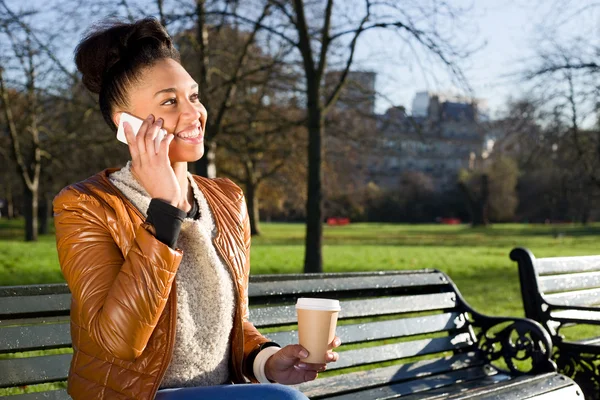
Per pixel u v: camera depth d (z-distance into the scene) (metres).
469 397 3.14
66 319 2.84
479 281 14.52
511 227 63.56
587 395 4.59
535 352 3.87
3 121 27.55
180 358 1.98
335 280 3.77
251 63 17.11
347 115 18.44
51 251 20.53
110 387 1.87
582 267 5.52
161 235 1.82
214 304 2.04
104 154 26.91
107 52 2.05
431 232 52.47
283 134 17.02
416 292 4.37
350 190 37.78
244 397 1.86
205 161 13.70
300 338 2.05
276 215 91.12
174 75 2.03
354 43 11.78
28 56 15.44
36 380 2.68
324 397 3.39
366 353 3.72
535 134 19.09
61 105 17.80
